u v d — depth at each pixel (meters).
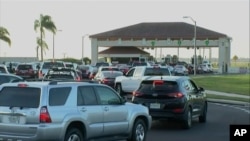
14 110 24.66
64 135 24.92
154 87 40.00
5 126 24.67
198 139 34.22
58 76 57.75
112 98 28.58
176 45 194.88
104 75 77.81
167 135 36.19
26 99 24.80
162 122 44.84
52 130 24.36
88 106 26.59
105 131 27.64
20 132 24.44
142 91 40.25
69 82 26.30
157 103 39.47
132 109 29.69
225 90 97.62
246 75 175.12
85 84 26.94
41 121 24.23
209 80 134.12
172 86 39.75
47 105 24.50
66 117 25.03
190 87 42.22
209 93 88.19
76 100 25.98
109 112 27.89
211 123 44.41
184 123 39.75
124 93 71.06
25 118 24.45
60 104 25.16
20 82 25.88
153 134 36.69
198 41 194.38
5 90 25.39
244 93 90.31
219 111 56.81
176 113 39.03
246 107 64.06
